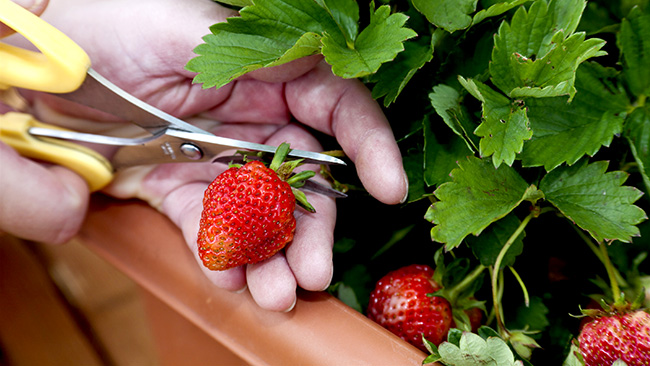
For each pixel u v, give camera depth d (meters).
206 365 0.41
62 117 0.44
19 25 0.34
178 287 0.38
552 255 0.39
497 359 0.32
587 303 0.37
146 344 0.52
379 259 0.41
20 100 0.42
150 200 0.41
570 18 0.33
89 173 0.40
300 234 0.36
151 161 0.39
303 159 0.35
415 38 0.37
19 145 0.39
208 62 0.35
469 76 0.36
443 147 0.36
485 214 0.34
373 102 0.37
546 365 0.37
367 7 0.38
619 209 0.34
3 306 0.52
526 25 0.34
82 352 0.52
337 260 0.41
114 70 0.41
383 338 0.34
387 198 0.36
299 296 0.36
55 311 0.52
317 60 0.37
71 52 0.35
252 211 0.34
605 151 0.36
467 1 0.35
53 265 0.54
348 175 0.40
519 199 0.35
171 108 0.43
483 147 0.33
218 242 0.34
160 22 0.39
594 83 0.36
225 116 0.43
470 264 0.38
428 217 0.34
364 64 0.34
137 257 0.39
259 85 0.40
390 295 0.38
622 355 0.33
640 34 0.35
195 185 0.40
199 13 0.39
